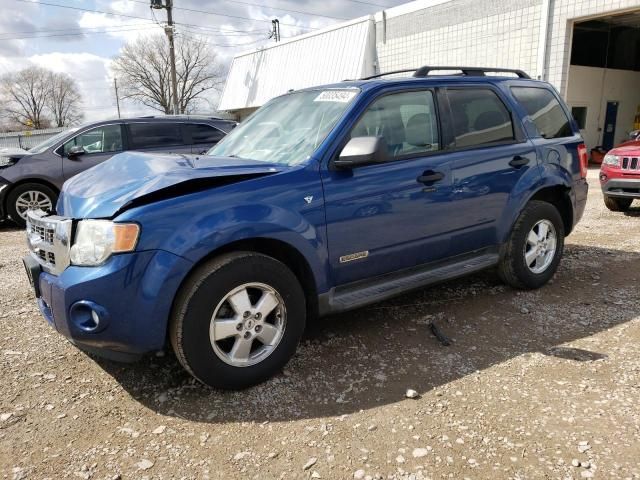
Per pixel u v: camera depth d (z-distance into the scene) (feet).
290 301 10.34
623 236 22.57
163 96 189.88
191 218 9.26
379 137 10.73
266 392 10.05
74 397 9.97
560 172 15.33
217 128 31.22
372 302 11.66
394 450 8.26
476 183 13.25
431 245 12.68
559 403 9.43
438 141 12.81
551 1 47.11
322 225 10.64
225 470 7.89
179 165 10.41
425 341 12.18
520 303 14.44
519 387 10.03
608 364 10.81
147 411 9.49
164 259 8.98
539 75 48.85
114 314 8.92
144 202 9.14
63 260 9.39
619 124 66.80
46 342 12.35
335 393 9.99
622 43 63.93
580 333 12.41
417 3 59.41
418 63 60.75
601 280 16.35
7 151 29.19
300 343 12.14
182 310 9.21
